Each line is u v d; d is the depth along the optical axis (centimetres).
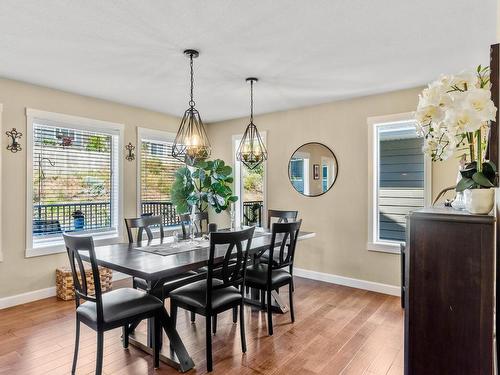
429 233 121
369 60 296
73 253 227
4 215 342
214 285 243
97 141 430
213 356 248
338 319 316
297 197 470
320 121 448
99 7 210
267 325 302
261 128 509
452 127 117
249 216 537
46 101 373
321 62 300
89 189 422
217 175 498
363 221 412
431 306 119
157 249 281
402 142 399
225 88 378
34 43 261
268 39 255
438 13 217
